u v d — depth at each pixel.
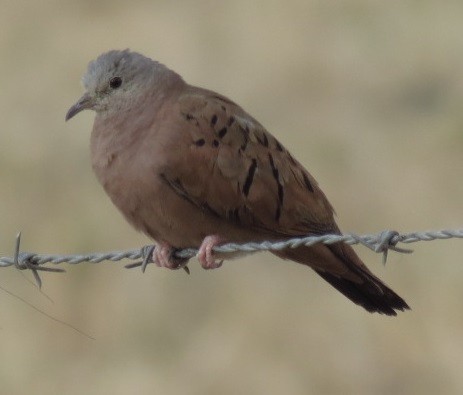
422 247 15.25
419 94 19.66
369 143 18.06
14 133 18.55
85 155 17.95
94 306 15.09
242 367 14.15
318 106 19.38
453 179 17.11
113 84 10.25
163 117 10.02
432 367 13.83
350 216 16.48
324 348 14.23
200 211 10.02
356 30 21.06
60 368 14.44
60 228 16.53
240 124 10.11
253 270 15.25
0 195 17.39
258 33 20.91
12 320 14.91
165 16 21.58
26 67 20.58
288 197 10.09
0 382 14.24
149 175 9.95
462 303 14.52
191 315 14.95
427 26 20.98
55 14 21.94
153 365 14.38
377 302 10.20
